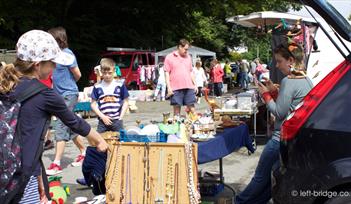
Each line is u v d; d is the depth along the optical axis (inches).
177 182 160.4
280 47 167.6
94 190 197.0
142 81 858.8
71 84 260.7
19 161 113.7
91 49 963.3
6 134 112.9
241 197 181.2
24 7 896.9
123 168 164.1
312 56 342.3
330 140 130.3
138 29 1115.9
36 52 119.0
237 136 190.2
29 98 117.0
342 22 135.9
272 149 170.6
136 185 163.0
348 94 131.8
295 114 138.4
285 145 139.8
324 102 134.3
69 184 242.1
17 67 120.5
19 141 114.7
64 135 263.9
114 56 887.1
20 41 120.4
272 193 146.3
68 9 959.6
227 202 198.1
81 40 956.0
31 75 120.7
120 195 163.6
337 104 132.3
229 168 278.4
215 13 1191.6
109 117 237.1
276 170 145.9
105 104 237.6
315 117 134.1
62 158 305.6
